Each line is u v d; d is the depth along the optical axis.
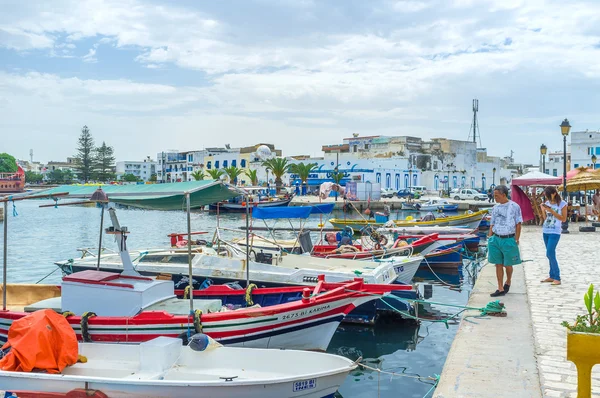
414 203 57.06
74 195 9.55
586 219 25.67
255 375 7.50
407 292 14.20
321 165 79.25
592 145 60.03
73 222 47.00
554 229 11.23
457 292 17.25
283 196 60.06
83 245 30.06
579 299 9.77
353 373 9.91
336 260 14.05
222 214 55.59
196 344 7.68
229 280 12.60
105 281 9.05
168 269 13.05
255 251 13.96
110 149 108.69
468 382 5.87
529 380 5.90
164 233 36.47
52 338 7.41
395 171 76.31
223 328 8.76
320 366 7.47
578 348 4.56
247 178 85.50
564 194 23.58
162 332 8.66
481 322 8.39
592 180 24.98
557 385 5.74
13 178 102.50
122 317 8.68
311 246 17.03
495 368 6.29
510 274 10.14
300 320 9.35
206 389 6.51
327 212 18.86
